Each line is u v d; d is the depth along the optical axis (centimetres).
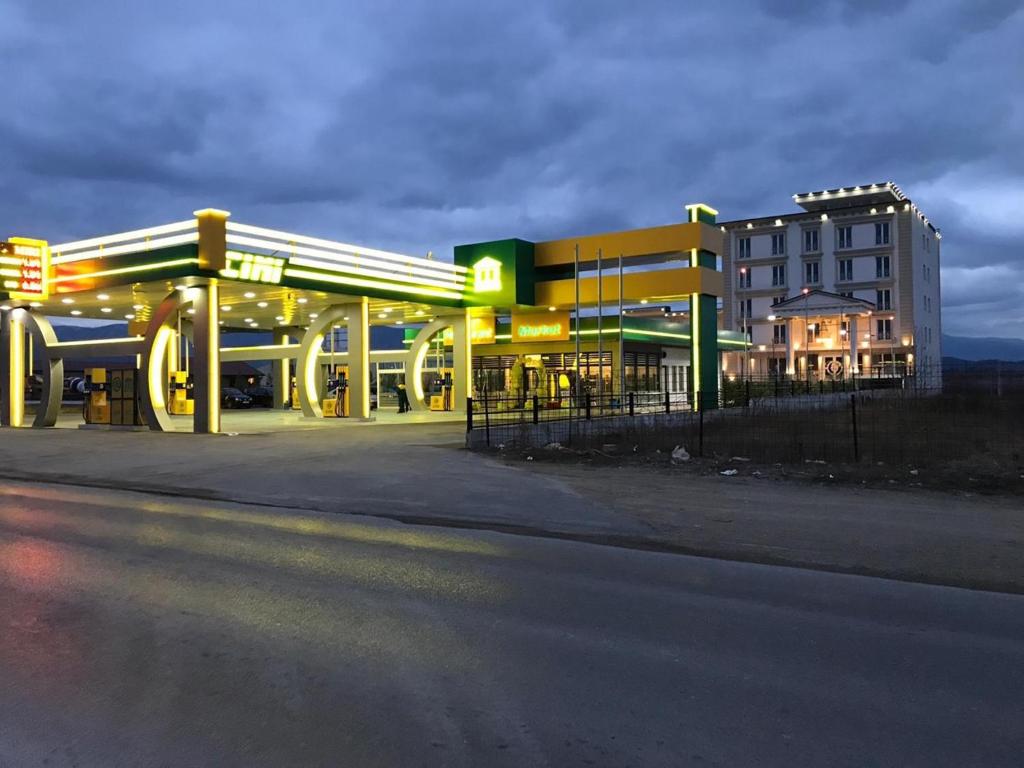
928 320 8056
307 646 519
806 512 1008
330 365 4797
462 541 875
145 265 2400
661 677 465
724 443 1755
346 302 3134
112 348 2656
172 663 488
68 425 3094
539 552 817
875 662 491
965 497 1099
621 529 929
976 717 412
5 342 2956
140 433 2462
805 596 645
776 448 1636
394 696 437
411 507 1091
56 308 3170
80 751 375
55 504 1157
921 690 447
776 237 8000
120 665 484
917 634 547
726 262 8231
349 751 372
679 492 1178
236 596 641
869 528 909
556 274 3553
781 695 439
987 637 541
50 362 2855
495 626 563
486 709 420
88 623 569
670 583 688
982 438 1836
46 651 510
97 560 775
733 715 413
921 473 1275
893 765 360
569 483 1284
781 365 7800
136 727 399
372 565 756
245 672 472
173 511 1088
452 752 371
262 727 398
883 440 1806
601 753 370
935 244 8675
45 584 680
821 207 8100
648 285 3284
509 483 1290
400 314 3762
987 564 746
